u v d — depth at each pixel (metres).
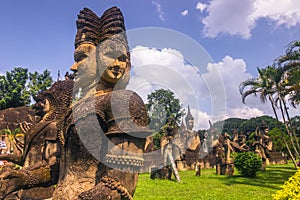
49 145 2.79
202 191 10.82
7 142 9.48
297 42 13.62
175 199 9.02
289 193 4.14
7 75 33.00
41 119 3.33
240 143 29.27
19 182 1.96
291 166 23.89
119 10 1.89
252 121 47.19
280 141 28.56
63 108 2.98
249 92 17.03
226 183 13.43
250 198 9.46
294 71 13.42
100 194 1.39
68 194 1.67
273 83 16.48
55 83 3.32
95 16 1.92
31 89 33.44
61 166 1.90
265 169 20.25
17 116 28.19
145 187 11.33
